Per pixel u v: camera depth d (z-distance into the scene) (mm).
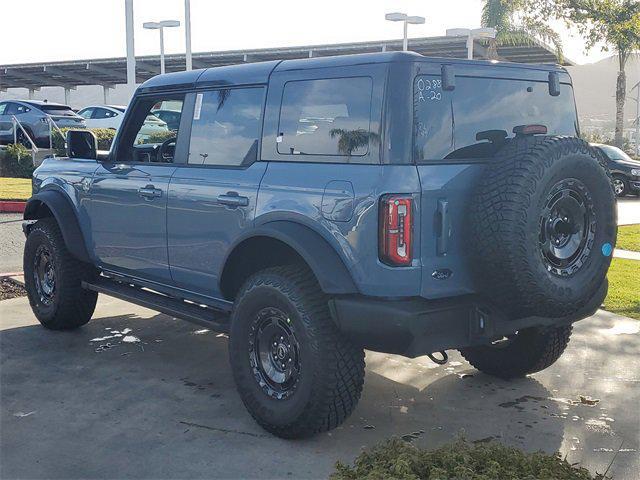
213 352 6168
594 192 4258
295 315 4234
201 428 4605
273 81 4750
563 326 5020
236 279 5016
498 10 32406
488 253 4020
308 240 4238
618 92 40281
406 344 3998
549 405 5051
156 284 5730
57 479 3928
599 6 22656
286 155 4586
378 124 4098
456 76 4352
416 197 3988
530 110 4789
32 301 6777
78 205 6258
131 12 22375
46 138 23375
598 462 4176
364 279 4047
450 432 4590
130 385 5355
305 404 4242
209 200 4941
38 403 4992
